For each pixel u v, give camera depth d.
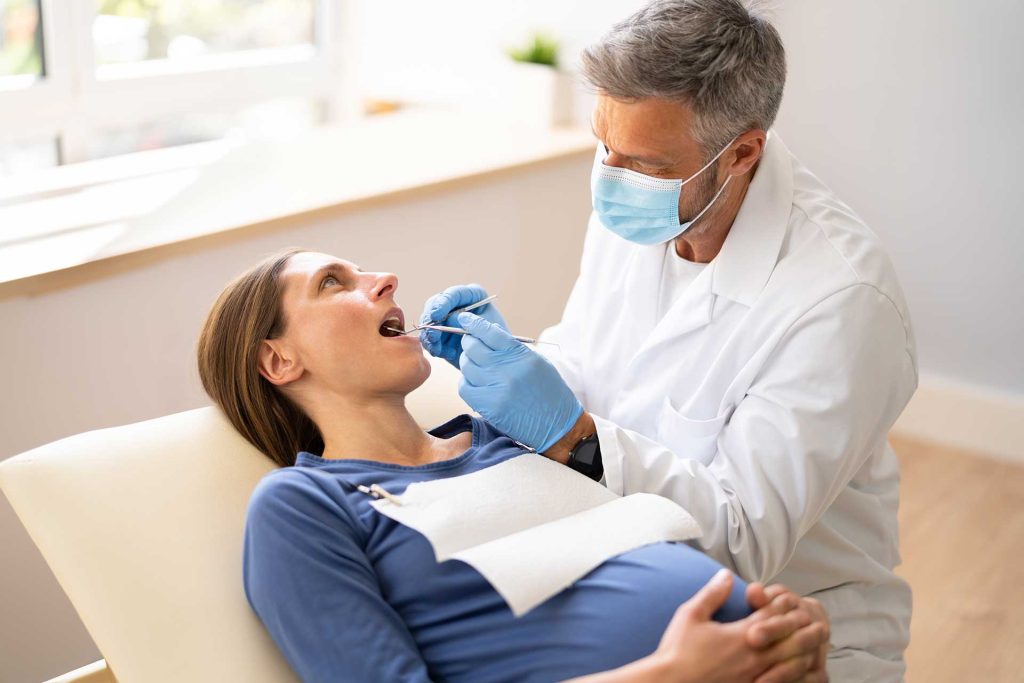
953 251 3.15
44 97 2.58
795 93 3.24
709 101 1.38
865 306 1.42
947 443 3.30
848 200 3.27
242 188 2.40
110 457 1.39
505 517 1.28
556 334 1.84
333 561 1.22
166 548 1.32
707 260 1.61
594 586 1.20
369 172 2.57
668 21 1.38
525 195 2.81
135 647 1.25
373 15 3.32
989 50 2.93
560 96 3.13
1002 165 3.01
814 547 1.58
